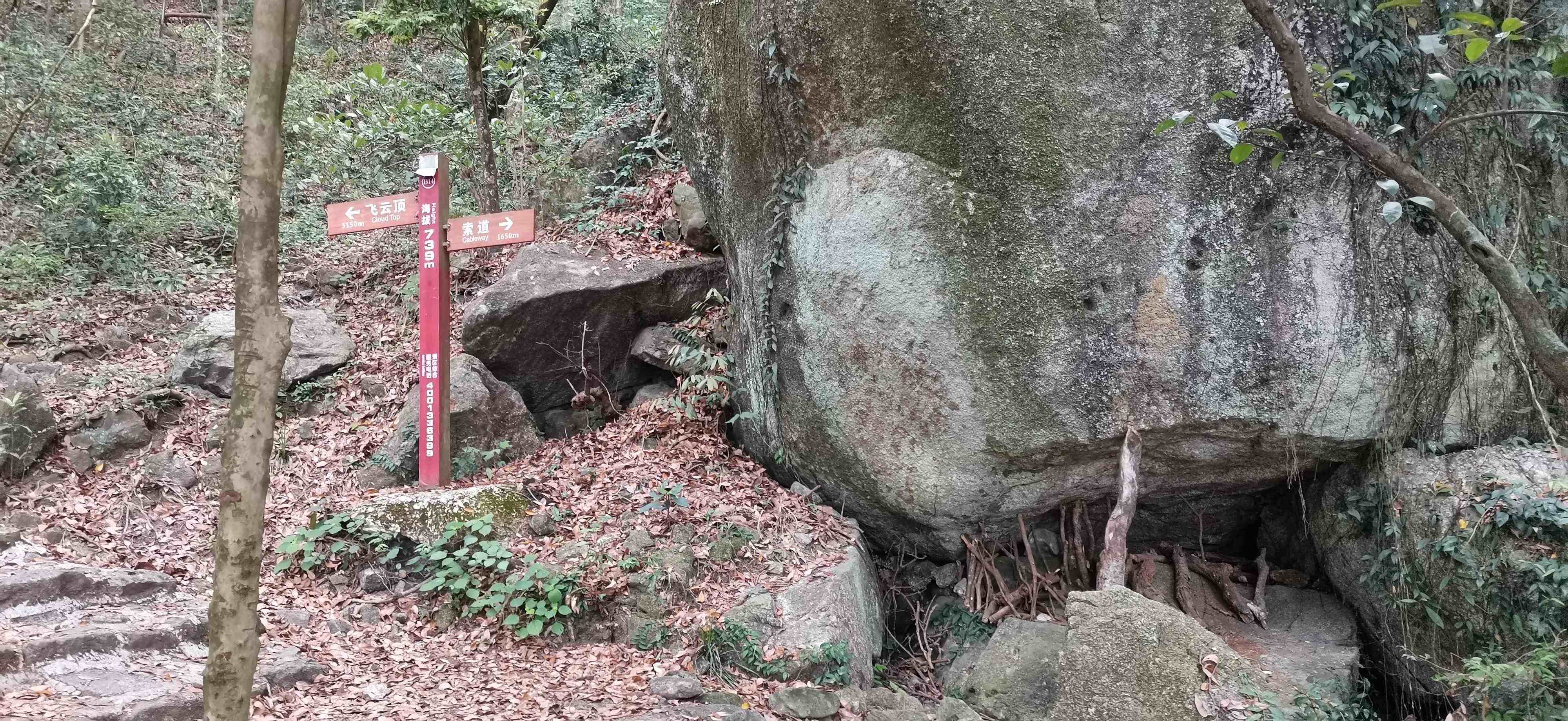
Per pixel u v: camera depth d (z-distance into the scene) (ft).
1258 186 20.20
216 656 7.69
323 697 16.51
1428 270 20.44
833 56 21.90
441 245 24.22
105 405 24.36
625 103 42.14
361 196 37.55
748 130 24.76
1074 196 20.43
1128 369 20.72
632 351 29.45
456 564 20.35
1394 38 20.04
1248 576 23.95
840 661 19.38
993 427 21.48
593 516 22.70
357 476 24.66
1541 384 20.99
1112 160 20.29
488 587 20.48
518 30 41.45
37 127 35.65
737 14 24.56
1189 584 23.48
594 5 46.91
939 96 20.76
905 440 22.26
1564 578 17.61
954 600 24.30
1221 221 20.31
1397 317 20.38
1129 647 17.34
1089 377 20.84
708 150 26.99
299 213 37.93
